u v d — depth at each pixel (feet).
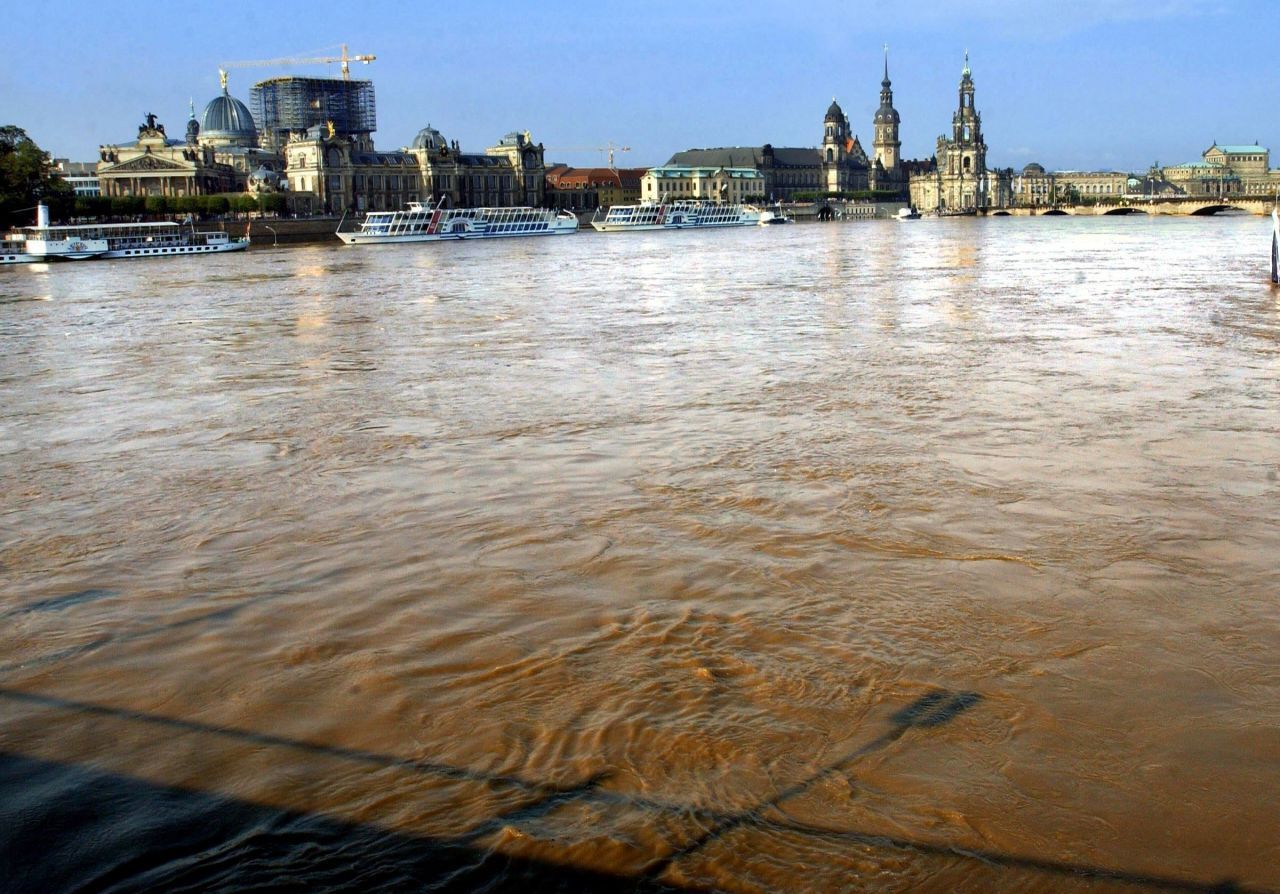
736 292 249.34
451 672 47.78
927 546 61.93
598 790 38.37
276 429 99.86
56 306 263.29
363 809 37.63
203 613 55.21
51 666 49.42
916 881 33.24
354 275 364.58
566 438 92.12
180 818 37.40
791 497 72.18
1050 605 53.21
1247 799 36.86
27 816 37.63
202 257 539.70
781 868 33.99
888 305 206.08
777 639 50.21
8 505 76.38
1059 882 33.09
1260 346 136.26
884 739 41.24
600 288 274.57
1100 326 161.68
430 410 106.83
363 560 62.44
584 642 50.39
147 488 79.87
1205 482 73.15
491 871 34.14
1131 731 41.34
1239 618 51.19
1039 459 80.28
